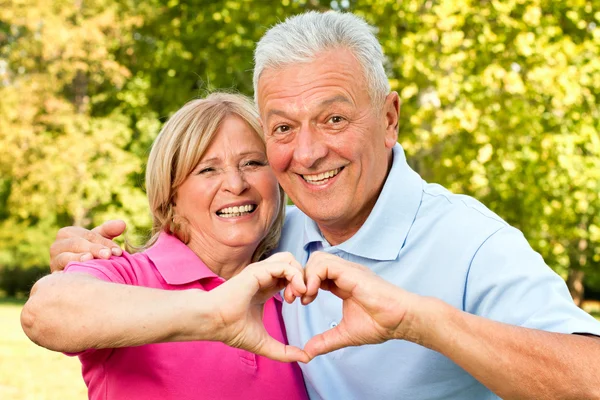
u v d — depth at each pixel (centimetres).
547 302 185
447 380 217
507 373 163
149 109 1230
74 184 1623
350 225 231
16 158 1620
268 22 868
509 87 784
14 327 1309
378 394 223
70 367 912
